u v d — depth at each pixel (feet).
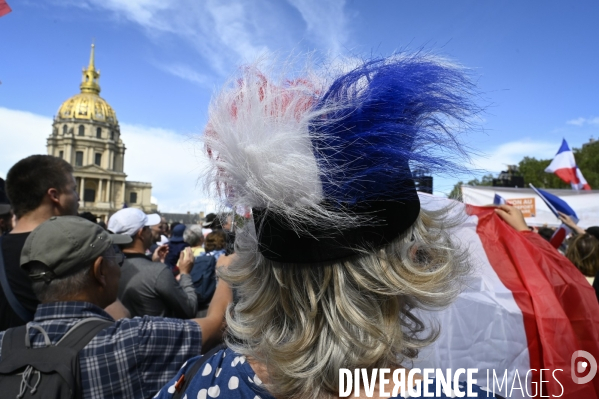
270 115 2.80
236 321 3.19
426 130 2.81
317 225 2.65
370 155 2.65
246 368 2.95
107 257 6.11
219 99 3.01
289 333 2.87
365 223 2.62
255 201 2.83
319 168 2.62
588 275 11.41
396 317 2.74
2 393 4.73
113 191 287.48
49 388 4.76
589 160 118.21
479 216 6.39
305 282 2.76
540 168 116.37
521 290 5.56
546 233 22.63
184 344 5.75
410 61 2.88
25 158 8.73
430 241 2.91
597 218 27.25
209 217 12.23
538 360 5.34
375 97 2.67
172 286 10.82
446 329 5.28
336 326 2.65
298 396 2.72
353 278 2.68
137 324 5.56
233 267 3.34
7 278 7.19
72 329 5.32
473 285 5.51
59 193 8.64
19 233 7.76
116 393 5.08
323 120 2.69
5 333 5.32
